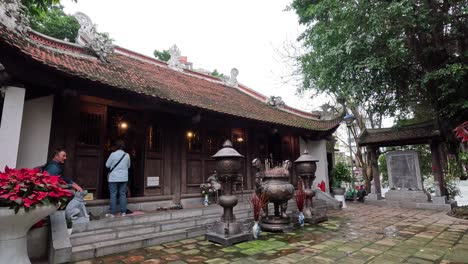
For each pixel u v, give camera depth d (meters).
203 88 10.59
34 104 5.50
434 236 5.45
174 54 11.67
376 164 11.83
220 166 5.31
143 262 3.88
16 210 2.98
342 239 5.21
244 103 10.97
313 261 3.93
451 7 7.31
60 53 6.23
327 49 8.30
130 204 6.60
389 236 5.45
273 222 5.95
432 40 8.00
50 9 12.73
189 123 8.15
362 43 7.34
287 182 6.17
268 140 11.18
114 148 6.77
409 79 8.66
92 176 6.15
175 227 5.54
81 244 4.32
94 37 7.38
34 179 3.25
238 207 7.48
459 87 7.66
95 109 6.40
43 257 4.18
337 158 23.03
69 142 5.83
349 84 8.27
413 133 10.60
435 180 10.04
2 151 4.26
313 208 7.20
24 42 4.57
